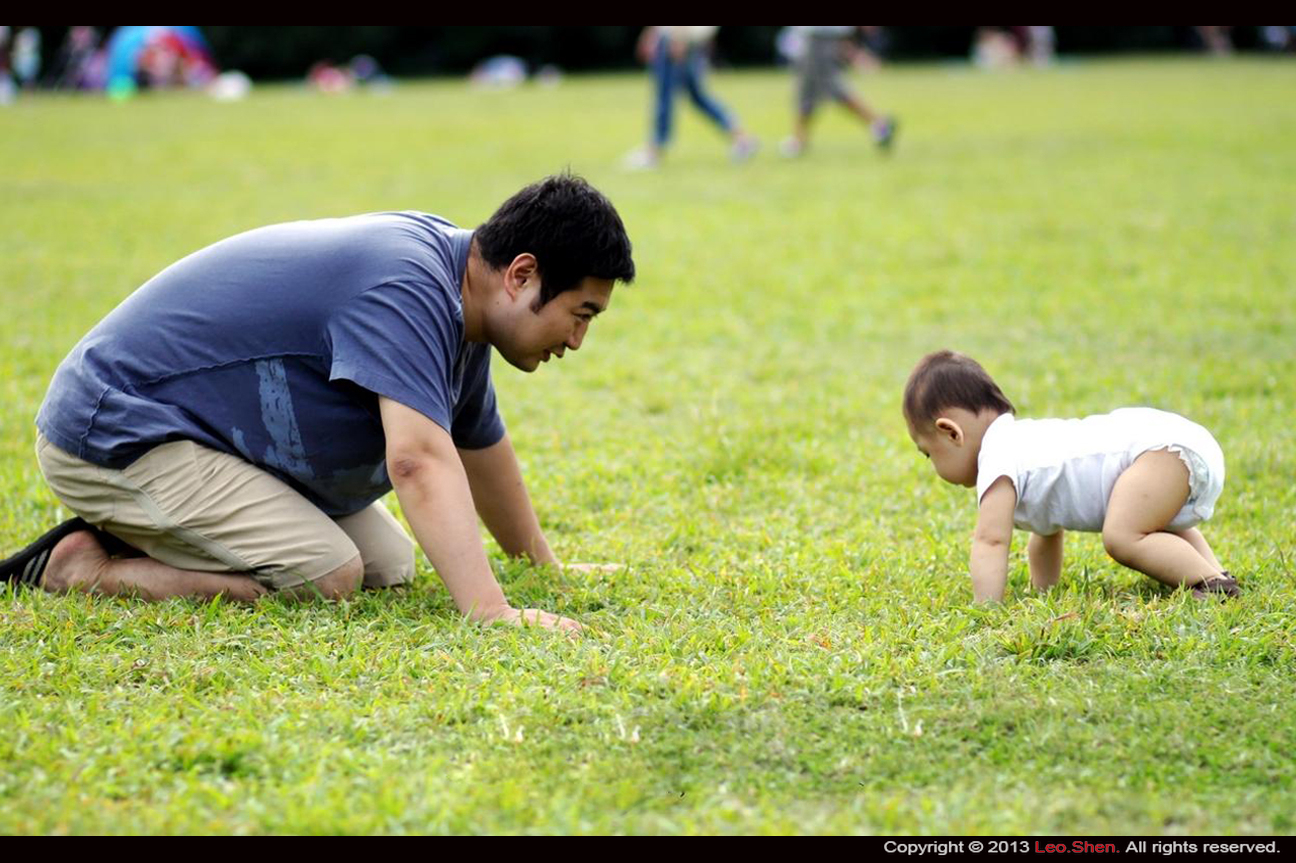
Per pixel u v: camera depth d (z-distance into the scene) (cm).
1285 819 477
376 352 637
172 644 620
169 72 5816
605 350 1311
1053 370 1183
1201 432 698
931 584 717
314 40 6888
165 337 675
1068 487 692
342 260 657
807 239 1842
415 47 7206
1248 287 1477
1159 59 7175
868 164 2653
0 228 1919
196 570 698
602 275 643
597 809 480
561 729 538
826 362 1252
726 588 711
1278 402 1066
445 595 705
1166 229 1827
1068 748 520
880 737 530
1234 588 676
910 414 726
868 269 1647
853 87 5050
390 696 569
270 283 665
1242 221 1872
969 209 2045
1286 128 3047
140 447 673
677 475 930
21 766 505
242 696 569
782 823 469
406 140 3238
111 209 2108
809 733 534
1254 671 591
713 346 1325
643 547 796
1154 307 1401
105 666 593
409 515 643
